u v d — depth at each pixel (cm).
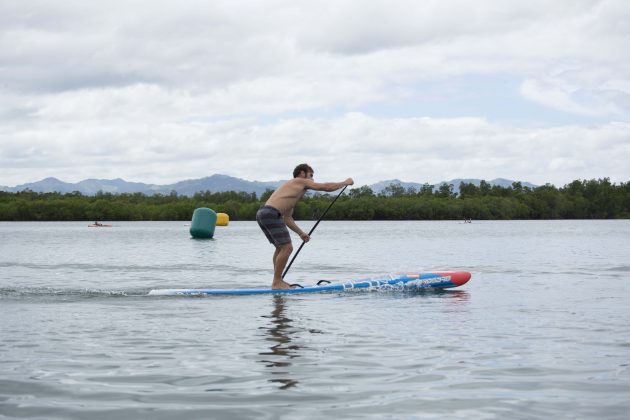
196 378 503
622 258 1984
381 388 474
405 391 466
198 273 1467
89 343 643
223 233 4900
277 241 1100
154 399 447
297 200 1120
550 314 834
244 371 525
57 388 475
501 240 3519
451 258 1981
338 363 554
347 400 445
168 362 559
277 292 1078
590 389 469
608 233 4938
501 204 14775
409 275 1140
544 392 462
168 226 8081
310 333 700
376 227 7300
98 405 434
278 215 1099
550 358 571
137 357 579
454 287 1162
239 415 412
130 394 459
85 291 1093
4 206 13262
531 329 720
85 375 512
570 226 7900
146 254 2245
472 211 14350
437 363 553
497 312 854
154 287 1181
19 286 1192
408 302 964
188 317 818
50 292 1081
